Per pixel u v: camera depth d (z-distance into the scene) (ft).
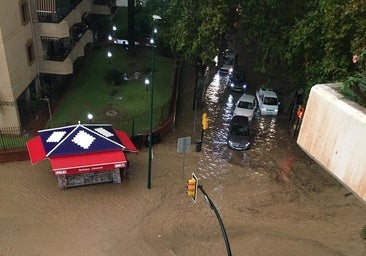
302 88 95.30
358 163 17.13
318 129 19.88
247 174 80.53
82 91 105.09
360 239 63.57
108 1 130.93
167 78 118.52
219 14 79.97
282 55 84.43
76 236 60.80
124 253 58.29
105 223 64.08
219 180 77.92
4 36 75.20
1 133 82.94
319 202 73.36
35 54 90.84
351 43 63.05
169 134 93.50
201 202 70.95
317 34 73.56
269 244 61.31
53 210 65.98
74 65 115.34
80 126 73.56
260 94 110.32
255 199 73.20
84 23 116.98
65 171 67.10
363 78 18.97
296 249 60.44
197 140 89.61
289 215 69.36
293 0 86.07
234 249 60.03
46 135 73.26
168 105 102.01
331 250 60.64
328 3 66.44
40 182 72.28
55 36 89.76
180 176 77.82
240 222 66.49
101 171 72.84
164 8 121.80
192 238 62.44
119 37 136.67
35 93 93.71
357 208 71.87
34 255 56.44
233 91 117.60
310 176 81.20
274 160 86.17
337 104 18.53
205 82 112.98
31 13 86.89
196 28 87.86
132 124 89.30
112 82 110.22
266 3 82.94
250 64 139.23
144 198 70.69
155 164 80.84
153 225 64.69
